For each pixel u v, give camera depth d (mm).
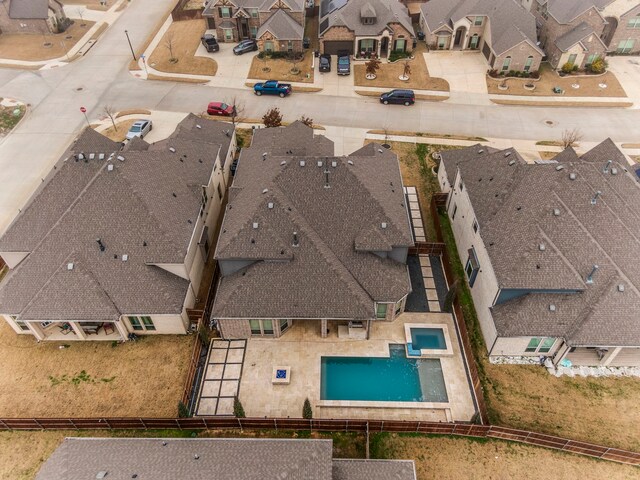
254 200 38594
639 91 68750
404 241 37188
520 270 33938
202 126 52094
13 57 77438
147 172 39781
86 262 35406
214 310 34750
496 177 40781
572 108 65750
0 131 60844
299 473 25062
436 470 29547
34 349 36125
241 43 77812
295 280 35219
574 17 70500
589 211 37500
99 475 25141
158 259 36000
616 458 29703
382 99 65875
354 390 33844
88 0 98188
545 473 29406
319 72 73250
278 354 35875
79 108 65375
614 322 32719
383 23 74000
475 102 66938
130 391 33469
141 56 77312
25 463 29828
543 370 34969
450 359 35688
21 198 50906
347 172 39500
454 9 78250
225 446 27078
